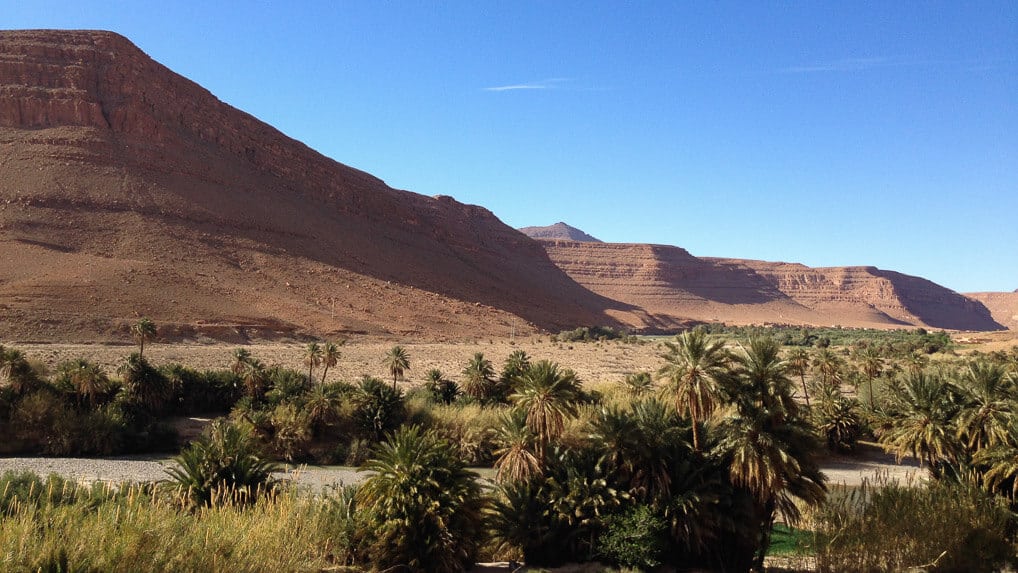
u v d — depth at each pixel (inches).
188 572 472.4
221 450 828.0
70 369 1752.0
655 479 893.2
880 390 2014.0
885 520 898.7
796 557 956.0
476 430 1630.2
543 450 968.3
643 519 862.5
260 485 807.7
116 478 1290.6
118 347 3026.6
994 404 1032.2
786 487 866.8
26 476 653.9
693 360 868.6
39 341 2942.9
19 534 442.6
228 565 499.2
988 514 916.6
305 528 672.4
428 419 1683.1
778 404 860.6
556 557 903.1
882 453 1891.0
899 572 813.2
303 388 1911.9
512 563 882.8
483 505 840.3
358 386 1814.7
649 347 5374.0
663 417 936.9
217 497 743.1
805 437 876.6
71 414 1558.8
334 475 1441.9
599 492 903.1
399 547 740.7
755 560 917.8
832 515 957.2
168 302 3732.8
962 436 1096.2
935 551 852.0
